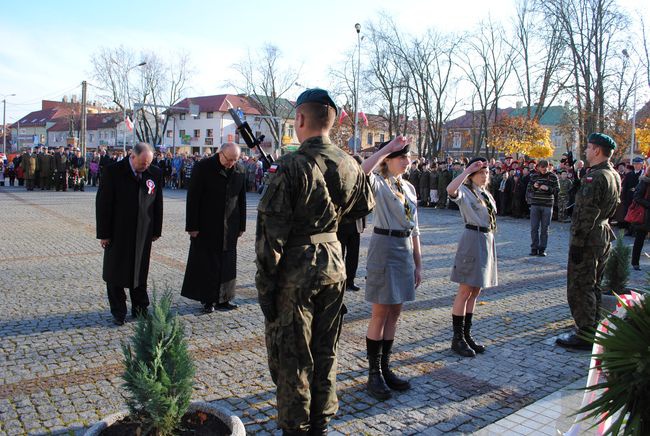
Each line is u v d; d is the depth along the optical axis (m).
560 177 16.38
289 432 2.61
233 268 5.93
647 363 1.97
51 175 23.19
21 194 21.08
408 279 3.97
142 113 56.28
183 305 6.11
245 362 4.44
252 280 7.48
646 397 2.03
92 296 6.34
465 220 4.80
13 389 3.81
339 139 42.00
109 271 5.30
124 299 5.46
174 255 9.09
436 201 20.06
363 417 3.59
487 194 4.87
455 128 55.41
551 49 33.06
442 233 12.97
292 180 2.57
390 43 41.00
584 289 4.95
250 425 3.41
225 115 65.00
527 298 6.94
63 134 78.88
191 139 67.75
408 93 41.75
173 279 7.36
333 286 2.73
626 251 6.02
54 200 18.77
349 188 2.78
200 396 3.79
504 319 5.96
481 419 3.60
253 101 56.72
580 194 4.89
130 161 5.38
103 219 5.21
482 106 39.41
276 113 54.78
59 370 4.16
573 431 2.84
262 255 2.55
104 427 2.86
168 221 13.74
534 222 10.23
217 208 5.74
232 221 5.85
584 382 4.10
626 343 2.05
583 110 30.77
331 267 2.69
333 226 2.79
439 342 5.13
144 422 2.80
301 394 2.62
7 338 4.84
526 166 17.16
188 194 5.72
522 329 5.62
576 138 32.78
